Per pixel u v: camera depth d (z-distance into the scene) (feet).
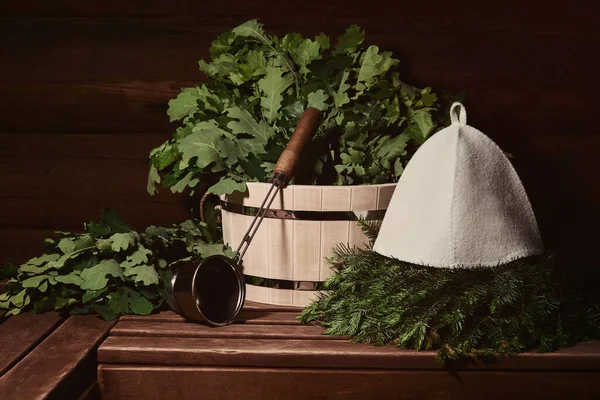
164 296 5.25
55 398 4.08
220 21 6.23
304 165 5.26
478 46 6.24
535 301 4.49
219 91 5.60
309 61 5.57
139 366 4.55
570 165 6.37
